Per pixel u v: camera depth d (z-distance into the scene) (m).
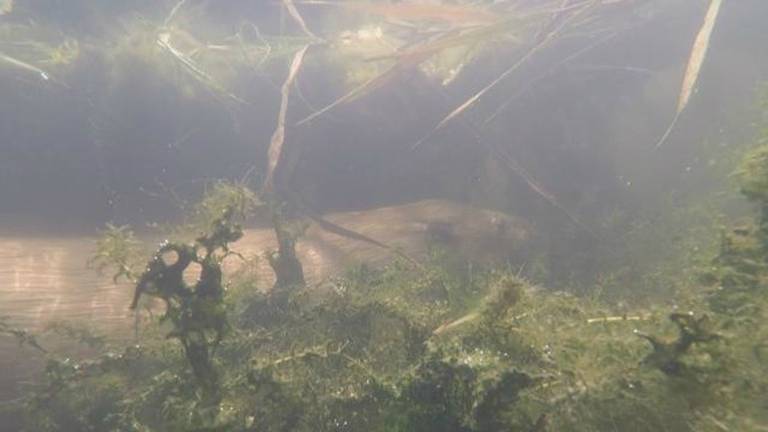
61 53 6.27
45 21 7.47
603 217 5.87
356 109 6.44
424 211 5.95
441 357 2.56
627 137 6.84
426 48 5.85
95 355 4.10
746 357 2.39
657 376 2.35
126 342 4.03
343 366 3.13
